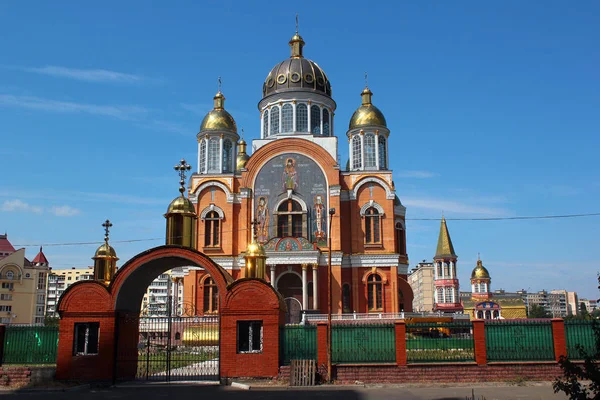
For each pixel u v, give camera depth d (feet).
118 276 95.50
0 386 90.94
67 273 555.69
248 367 92.99
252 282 95.14
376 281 180.04
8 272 339.57
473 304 386.52
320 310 174.50
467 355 94.99
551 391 82.07
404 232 198.90
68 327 94.12
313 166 186.50
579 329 92.73
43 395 82.38
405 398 77.15
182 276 188.14
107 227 118.93
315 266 172.14
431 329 106.83
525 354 93.04
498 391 82.58
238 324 94.99
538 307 600.80
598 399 46.14
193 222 106.11
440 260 379.55
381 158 195.62
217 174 190.80
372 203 185.26
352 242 183.01
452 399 75.97
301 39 219.41
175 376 101.24
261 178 187.42
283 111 206.59
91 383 91.56
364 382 91.40
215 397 78.95
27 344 96.63
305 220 182.19
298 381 90.02
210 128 199.00
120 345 96.12
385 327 94.94
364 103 202.59
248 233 183.11
